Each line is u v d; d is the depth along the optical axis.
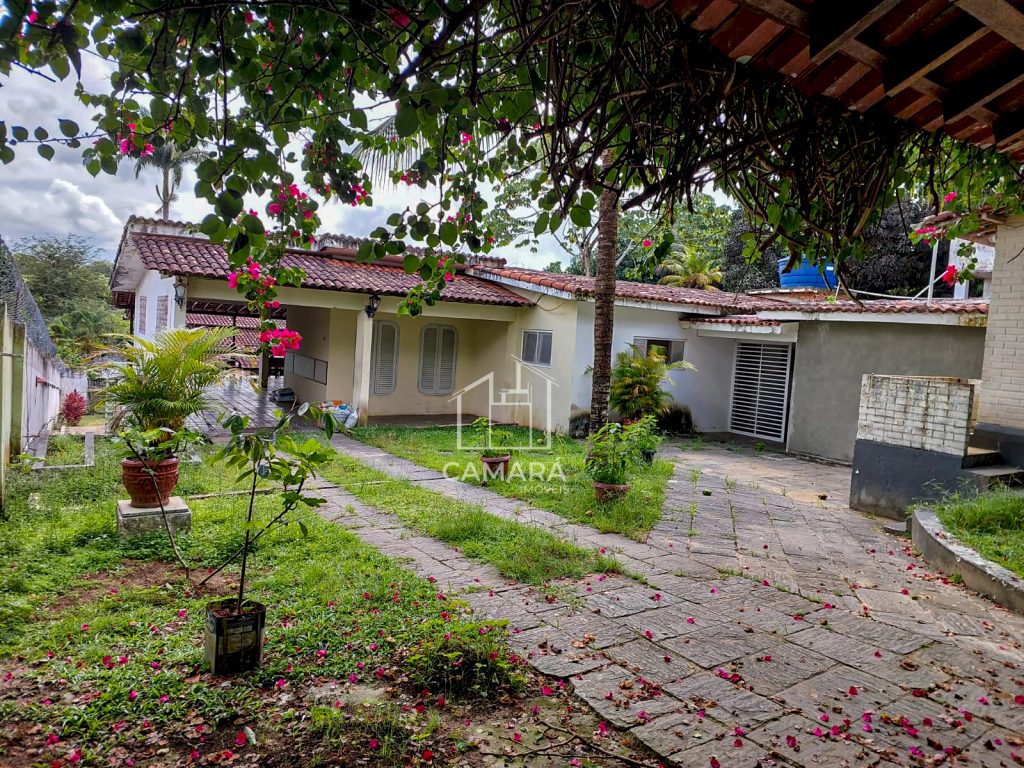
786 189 2.26
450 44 2.04
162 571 4.45
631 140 2.02
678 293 13.45
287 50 2.10
